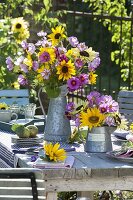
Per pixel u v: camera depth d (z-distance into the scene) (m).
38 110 6.68
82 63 3.49
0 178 2.63
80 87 3.49
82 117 3.34
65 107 3.56
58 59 3.43
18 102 5.00
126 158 3.12
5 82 6.22
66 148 3.43
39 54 3.44
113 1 7.51
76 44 3.49
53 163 3.01
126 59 6.85
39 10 6.92
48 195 2.99
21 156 3.26
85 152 3.38
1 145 3.65
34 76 3.53
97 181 3.01
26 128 3.62
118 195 4.34
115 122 3.38
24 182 2.64
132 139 3.36
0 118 4.21
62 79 3.49
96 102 3.36
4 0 7.11
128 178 3.03
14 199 2.67
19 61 3.53
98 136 3.38
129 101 4.68
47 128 3.58
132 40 6.84
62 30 3.52
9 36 6.31
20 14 6.89
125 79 6.82
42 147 3.48
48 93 3.48
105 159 3.21
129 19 6.42
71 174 2.98
